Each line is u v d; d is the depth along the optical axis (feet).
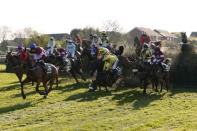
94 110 52.49
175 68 74.79
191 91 69.21
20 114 51.16
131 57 77.20
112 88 72.90
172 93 66.74
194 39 80.07
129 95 64.85
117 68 67.62
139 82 72.84
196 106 54.29
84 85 76.84
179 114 47.93
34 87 76.23
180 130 38.88
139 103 57.36
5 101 61.72
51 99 62.08
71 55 79.56
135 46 80.89
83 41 88.84
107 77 67.31
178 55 75.61
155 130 39.78
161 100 59.77
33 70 61.57
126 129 40.34
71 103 58.18
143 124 42.47
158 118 45.85
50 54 81.05
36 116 49.47
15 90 73.72
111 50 77.36
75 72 79.51
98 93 67.05
